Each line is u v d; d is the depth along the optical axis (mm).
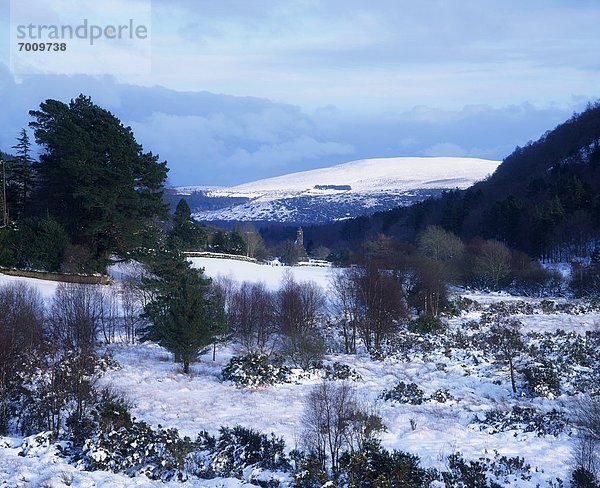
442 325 53938
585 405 32031
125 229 59531
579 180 109875
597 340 47656
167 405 30172
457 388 37000
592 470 22516
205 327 38625
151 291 47531
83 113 61688
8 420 24641
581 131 162875
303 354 40531
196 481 19891
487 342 47781
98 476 19297
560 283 80875
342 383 35781
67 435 22656
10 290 43531
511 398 35156
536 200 118312
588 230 96125
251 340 46031
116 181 58719
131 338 47656
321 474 19297
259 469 21016
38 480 18391
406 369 41781
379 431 26609
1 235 58719
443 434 27562
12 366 28484
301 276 77375
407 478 19828
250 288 60375
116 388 32469
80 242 63250
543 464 23625
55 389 25047
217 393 33469
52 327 43750
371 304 50219
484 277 84562
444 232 96625
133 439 21922
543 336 49875
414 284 64688
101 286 56219
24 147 67312
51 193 61875
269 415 29047
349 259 102438
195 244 93938
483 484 20203
